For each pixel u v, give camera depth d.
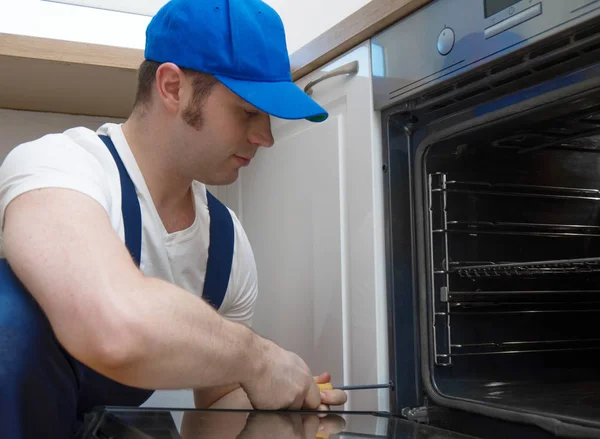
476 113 0.92
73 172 0.72
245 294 1.11
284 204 1.37
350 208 1.12
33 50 1.25
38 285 0.59
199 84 0.84
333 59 1.20
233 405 0.96
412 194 1.04
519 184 1.09
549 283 1.12
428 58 0.94
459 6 0.88
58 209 0.65
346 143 1.15
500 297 1.08
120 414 0.64
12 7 1.51
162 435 0.54
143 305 0.59
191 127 0.86
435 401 0.96
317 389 0.82
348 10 1.38
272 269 1.42
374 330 1.04
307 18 1.57
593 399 0.89
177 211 0.98
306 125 1.29
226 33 0.84
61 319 0.58
